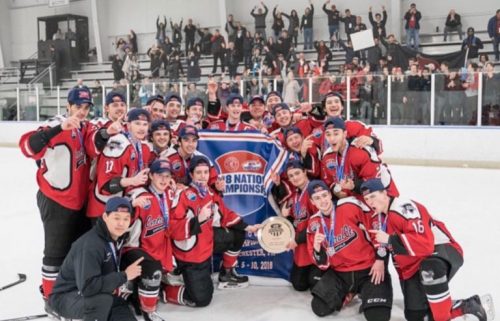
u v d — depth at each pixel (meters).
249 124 5.26
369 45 13.60
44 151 3.65
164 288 4.09
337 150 4.09
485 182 9.96
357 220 3.76
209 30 22.16
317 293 3.75
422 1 18.66
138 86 14.69
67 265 3.36
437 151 12.45
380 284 3.65
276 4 20.98
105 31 24.30
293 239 4.06
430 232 3.37
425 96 12.45
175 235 3.88
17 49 26.50
